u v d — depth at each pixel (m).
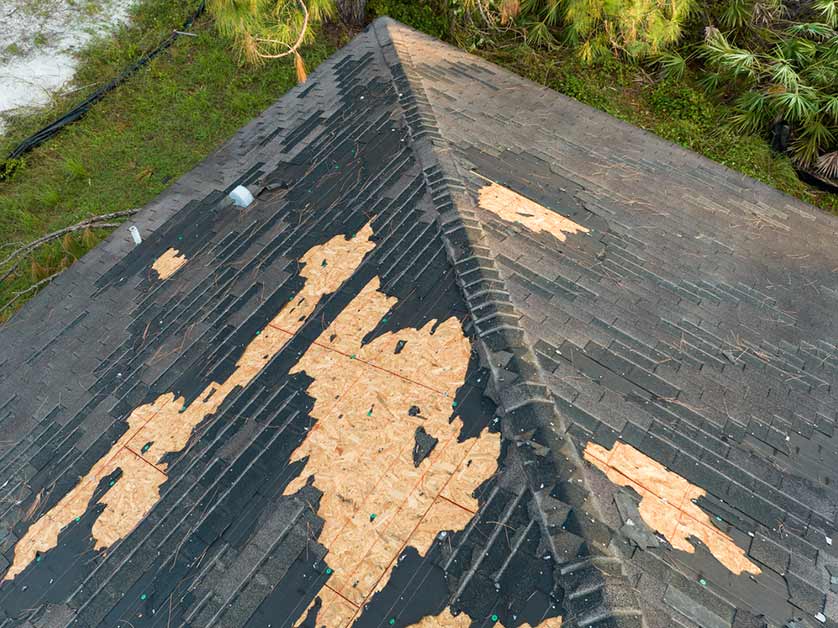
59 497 5.79
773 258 8.14
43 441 6.38
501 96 9.84
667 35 14.27
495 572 4.25
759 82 15.25
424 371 5.48
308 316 6.41
